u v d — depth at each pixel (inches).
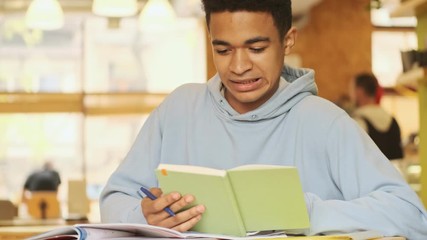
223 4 78.7
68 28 423.5
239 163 86.8
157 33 428.5
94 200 390.3
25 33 420.5
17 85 418.3
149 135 92.1
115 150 421.4
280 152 86.3
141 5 416.8
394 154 278.1
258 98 82.5
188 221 74.8
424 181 207.5
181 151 90.4
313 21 423.5
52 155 417.1
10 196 411.2
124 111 423.5
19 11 418.0
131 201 85.0
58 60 421.7
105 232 72.9
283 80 88.3
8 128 415.5
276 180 72.8
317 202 79.5
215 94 88.1
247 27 78.6
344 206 78.2
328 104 86.7
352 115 287.0
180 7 420.2
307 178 85.4
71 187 240.5
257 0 78.4
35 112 417.4
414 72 195.6
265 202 74.0
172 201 74.5
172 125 91.0
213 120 89.1
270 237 73.2
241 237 73.6
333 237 71.1
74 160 418.6
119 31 426.3
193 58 428.5
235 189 73.8
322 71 424.8
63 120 420.2
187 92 92.4
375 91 289.6
